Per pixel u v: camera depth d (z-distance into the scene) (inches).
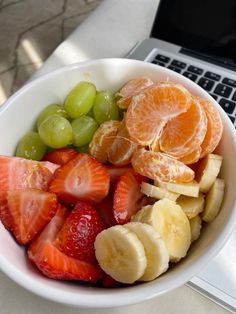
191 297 7.0
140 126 6.8
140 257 5.7
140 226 5.9
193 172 6.7
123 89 7.7
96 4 24.7
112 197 6.9
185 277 5.6
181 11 10.3
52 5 24.7
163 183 6.5
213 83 9.6
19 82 21.6
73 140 7.4
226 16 10.0
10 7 24.6
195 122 6.7
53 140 7.1
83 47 10.9
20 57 22.6
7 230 6.4
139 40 11.1
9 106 7.0
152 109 6.8
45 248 6.1
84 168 7.0
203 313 6.9
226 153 7.0
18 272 5.6
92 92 7.6
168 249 6.1
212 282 7.0
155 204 6.3
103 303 5.3
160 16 10.5
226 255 7.2
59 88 7.6
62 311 6.9
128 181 6.8
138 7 11.9
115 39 11.1
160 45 10.5
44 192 6.7
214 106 7.2
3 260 5.6
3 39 23.3
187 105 6.7
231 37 10.0
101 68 7.8
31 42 23.2
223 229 6.0
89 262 6.4
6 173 6.8
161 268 5.7
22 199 6.6
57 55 10.7
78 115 7.6
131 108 6.8
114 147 7.2
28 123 7.5
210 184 6.8
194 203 6.7
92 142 7.3
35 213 6.5
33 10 24.5
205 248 5.9
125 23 11.5
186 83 7.5
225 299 6.9
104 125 7.3
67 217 6.7
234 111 9.2
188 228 6.4
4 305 6.9
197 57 10.3
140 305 6.9
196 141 6.7
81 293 5.5
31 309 6.9
